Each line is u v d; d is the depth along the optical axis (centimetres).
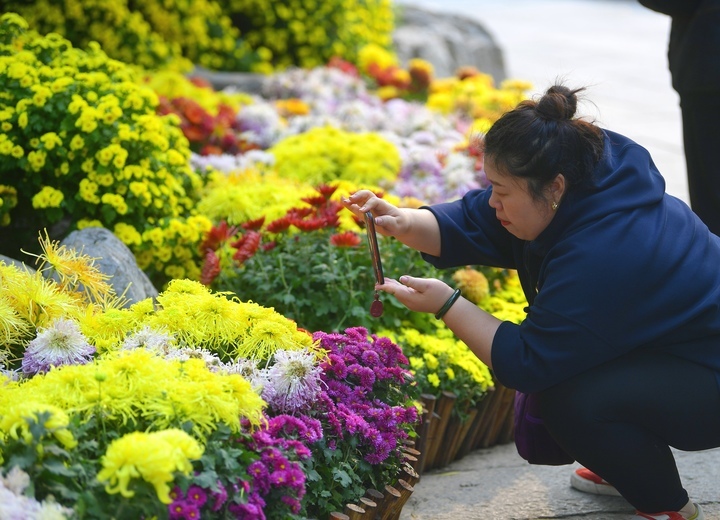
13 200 427
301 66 977
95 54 501
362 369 312
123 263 369
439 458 407
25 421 222
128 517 219
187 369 261
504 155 283
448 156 592
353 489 291
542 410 308
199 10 873
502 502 363
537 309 288
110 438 245
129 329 301
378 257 315
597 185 291
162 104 584
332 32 984
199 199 510
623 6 2786
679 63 439
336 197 488
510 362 288
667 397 294
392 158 570
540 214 291
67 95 439
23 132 435
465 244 337
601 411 296
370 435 294
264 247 413
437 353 396
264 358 299
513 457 428
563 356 283
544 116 285
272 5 963
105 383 246
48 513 207
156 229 430
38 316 309
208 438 250
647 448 301
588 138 288
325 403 294
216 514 240
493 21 2403
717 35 420
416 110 724
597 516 350
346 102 764
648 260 283
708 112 431
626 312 283
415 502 361
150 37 789
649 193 294
